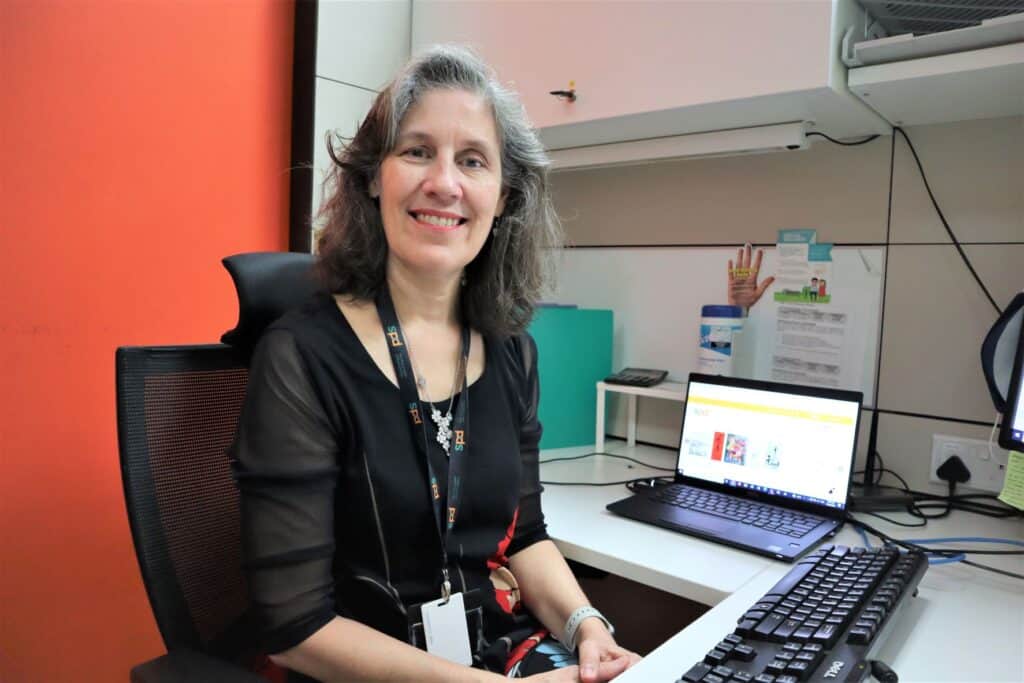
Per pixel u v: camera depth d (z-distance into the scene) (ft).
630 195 5.88
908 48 3.55
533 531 3.69
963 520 4.10
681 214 5.59
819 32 3.63
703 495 4.34
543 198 3.76
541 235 3.79
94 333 4.45
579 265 6.25
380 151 3.22
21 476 4.18
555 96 4.79
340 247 3.27
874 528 3.91
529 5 4.93
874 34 4.12
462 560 3.19
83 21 4.28
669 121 4.54
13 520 4.17
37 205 4.16
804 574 2.86
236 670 2.52
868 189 4.71
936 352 4.50
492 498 3.27
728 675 2.15
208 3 4.87
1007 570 3.29
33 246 4.16
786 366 5.10
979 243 4.33
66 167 4.27
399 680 2.69
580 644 3.11
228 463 3.20
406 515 3.00
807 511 4.03
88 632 4.50
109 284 4.50
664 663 2.41
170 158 4.75
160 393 3.00
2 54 3.97
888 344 4.67
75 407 4.39
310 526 2.79
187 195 4.87
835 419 4.04
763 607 2.57
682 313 5.63
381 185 3.22
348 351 3.04
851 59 3.74
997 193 4.26
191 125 4.85
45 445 4.27
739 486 4.35
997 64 3.38
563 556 3.70
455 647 3.02
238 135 5.13
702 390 4.66
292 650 2.74
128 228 4.58
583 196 6.19
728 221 5.35
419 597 3.08
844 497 3.91
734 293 5.29
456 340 3.56
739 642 2.35
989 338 3.88
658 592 5.50
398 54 5.89
